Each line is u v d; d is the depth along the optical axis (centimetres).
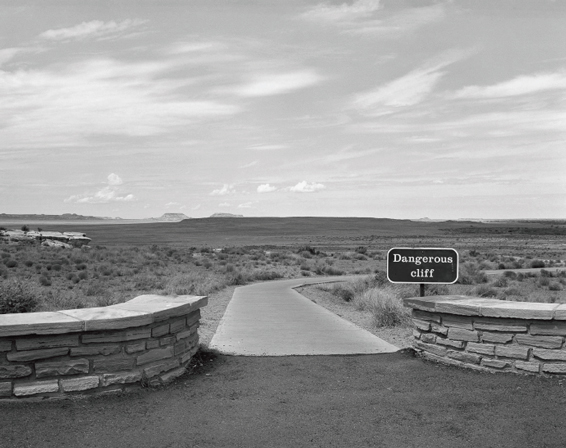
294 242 14088
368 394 746
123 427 617
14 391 669
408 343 1216
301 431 615
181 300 879
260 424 635
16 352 672
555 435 596
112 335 721
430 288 2511
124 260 5141
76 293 2527
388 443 583
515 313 795
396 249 1143
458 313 853
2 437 580
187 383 793
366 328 1492
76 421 629
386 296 1723
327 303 2394
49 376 687
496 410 671
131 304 833
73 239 7538
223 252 7869
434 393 741
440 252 1134
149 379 757
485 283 3681
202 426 627
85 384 702
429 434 605
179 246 11131
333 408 689
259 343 1133
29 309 1731
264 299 2291
